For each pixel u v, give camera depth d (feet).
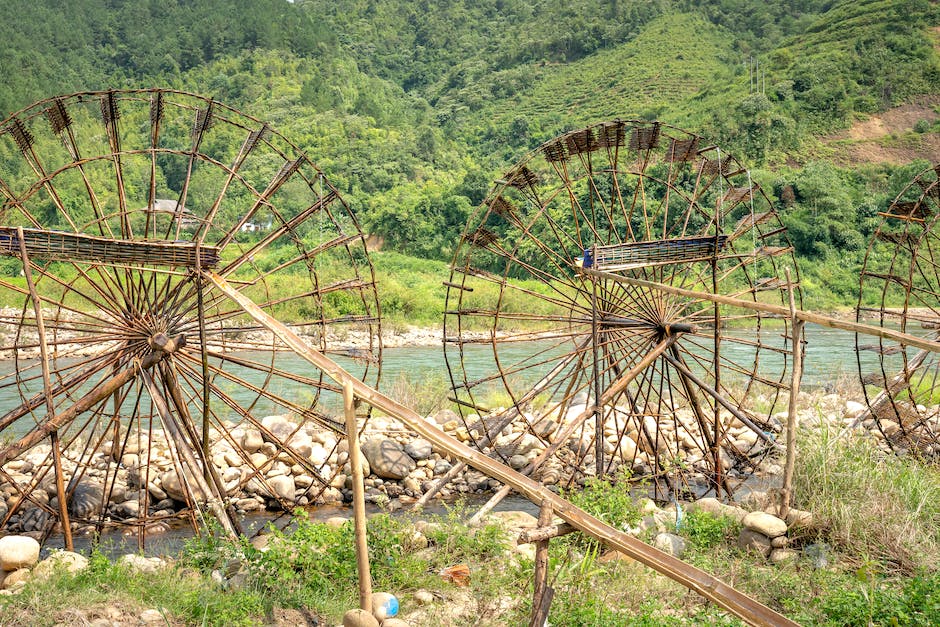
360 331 130.11
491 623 21.44
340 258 203.10
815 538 26.43
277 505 39.65
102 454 43.32
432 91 532.73
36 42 467.11
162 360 34.37
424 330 135.64
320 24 573.74
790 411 27.20
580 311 44.16
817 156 263.90
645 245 37.29
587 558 23.08
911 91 294.05
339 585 24.06
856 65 311.47
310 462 42.39
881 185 233.14
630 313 42.16
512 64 517.14
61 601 20.15
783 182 218.38
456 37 602.03
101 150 306.35
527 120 398.01
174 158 305.12
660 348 39.96
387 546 25.54
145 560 24.99
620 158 185.06
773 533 25.93
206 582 23.16
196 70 472.44
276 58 474.49
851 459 29.68
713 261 38.99
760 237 44.52
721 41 474.08
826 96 291.79
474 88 485.56
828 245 198.49
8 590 21.88
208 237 217.97
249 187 35.76
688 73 420.77
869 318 155.84
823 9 516.32
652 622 20.16
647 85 415.64
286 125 367.86
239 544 25.57
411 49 605.31
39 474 39.78
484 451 44.37
